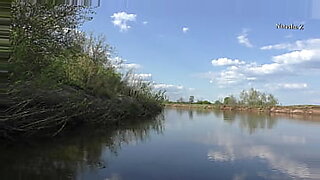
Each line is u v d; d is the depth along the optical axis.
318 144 15.52
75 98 14.77
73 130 15.22
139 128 20.11
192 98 84.62
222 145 14.39
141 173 8.88
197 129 21.69
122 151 11.80
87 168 8.89
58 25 11.73
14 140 11.12
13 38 9.80
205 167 9.96
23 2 10.48
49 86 11.30
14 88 9.92
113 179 8.12
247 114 51.28
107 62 24.56
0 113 9.92
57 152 10.45
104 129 17.80
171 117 35.41
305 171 9.93
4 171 8.09
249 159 11.42
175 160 10.73
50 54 11.52
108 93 22.00
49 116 12.18
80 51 16.33
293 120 35.56
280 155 12.43
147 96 32.41
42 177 7.80
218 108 73.69
